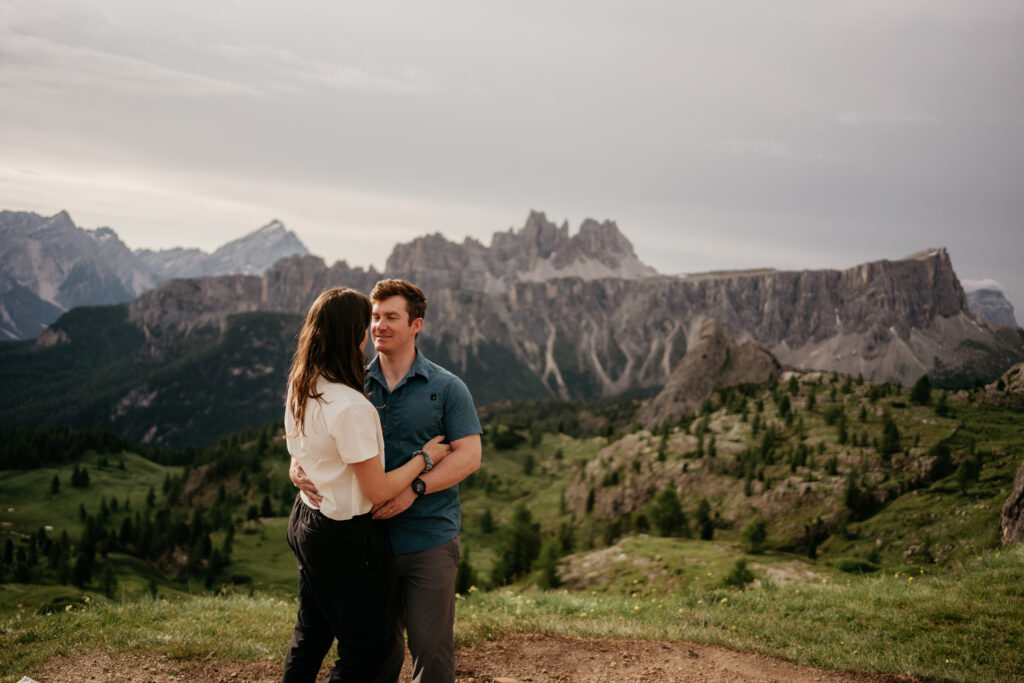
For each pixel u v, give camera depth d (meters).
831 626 11.82
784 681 8.87
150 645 8.46
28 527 171.75
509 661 8.87
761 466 135.50
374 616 5.11
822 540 100.50
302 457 4.90
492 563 125.50
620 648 9.82
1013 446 101.00
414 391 5.51
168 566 137.75
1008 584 13.31
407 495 5.11
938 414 136.50
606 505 151.38
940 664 9.55
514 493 196.25
